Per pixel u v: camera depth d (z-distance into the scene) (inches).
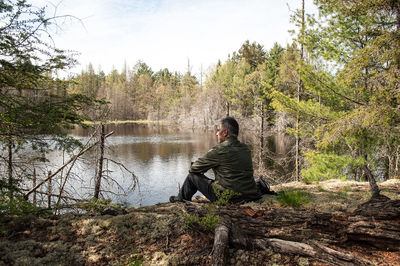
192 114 2315.5
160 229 97.3
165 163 735.7
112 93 3070.9
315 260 78.6
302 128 381.7
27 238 92.4
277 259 79.3
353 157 340.5
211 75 2699.3
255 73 1497.3
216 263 75.4
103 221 102.0
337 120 274.4
